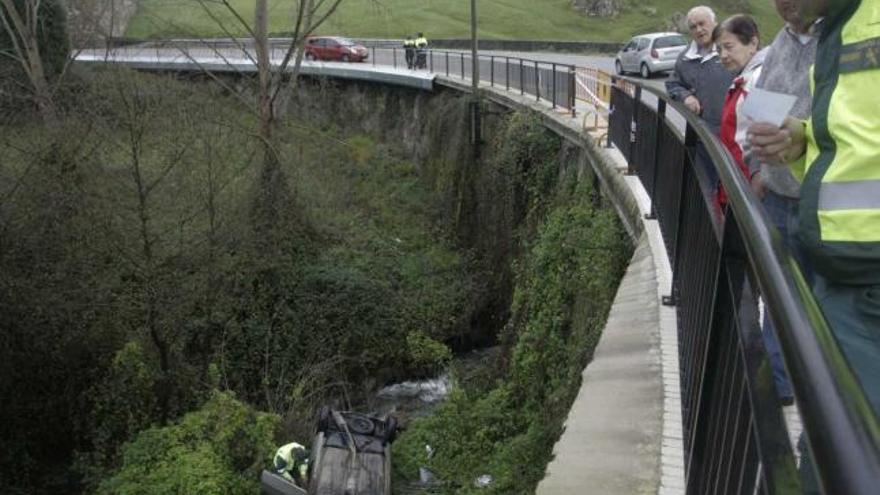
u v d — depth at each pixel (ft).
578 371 27.89
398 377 64.85
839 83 7.00
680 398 13.57
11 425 46.50
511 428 37.86
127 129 50.75
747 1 168.55
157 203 50.96
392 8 191.52
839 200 6.89
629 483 11.48
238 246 59.98
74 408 47.91
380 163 102.68
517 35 172.45
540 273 40.55
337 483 37.40
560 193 52.65
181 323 52.21
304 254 67.31
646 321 17.30
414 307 68.49
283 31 159.94
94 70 72.79
